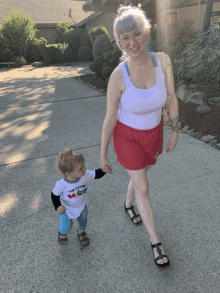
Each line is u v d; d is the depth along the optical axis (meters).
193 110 5.32
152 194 2.88
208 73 5.59
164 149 3.95
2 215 2.65
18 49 18.80
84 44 18.81
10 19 17.75
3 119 5.77
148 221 1.93
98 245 2.22
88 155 3.93
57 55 18.14
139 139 1.81
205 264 1.97
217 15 9.17
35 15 23.86
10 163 3.75
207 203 2.69
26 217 2.61
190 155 3.71
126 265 2.01
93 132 4.82
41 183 3.21
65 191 1.89
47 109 6.42
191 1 9.73
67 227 2.04
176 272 1.92
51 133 4.85
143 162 1.90
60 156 1.76
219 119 4.72
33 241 2.29
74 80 10.67
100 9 11.52
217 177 3.13
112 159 3.75
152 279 1.87
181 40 7.52
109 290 1.80
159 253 1.91
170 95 1.79
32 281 1.90
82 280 1.89
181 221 2.45
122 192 2.96
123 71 1.62
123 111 1.80
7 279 1.92
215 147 3.90
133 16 1.43
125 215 2.58
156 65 1.63
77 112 6.09
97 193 2.96
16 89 9.09
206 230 2.32
